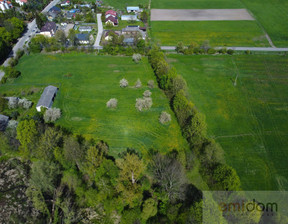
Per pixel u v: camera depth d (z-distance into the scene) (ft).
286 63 419.74
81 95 348.38
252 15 623.36
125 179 202.49
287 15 613.52
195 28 563.89
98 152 229.04
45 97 329.72
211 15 633.20
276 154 257.55
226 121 301.02
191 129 250.57
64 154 218.38
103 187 202.39
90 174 215.92
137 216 195.62
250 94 346.54
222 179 194.90
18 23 534.78
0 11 633.61
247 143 270.46
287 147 265.13
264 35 523.29
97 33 549.54
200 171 228.43
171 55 453.99
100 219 202.49
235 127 291.99
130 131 287.69
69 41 492.13
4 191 225.35
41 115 307.99
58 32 471.21
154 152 259.80
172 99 325.62
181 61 432.66
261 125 294.25
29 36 538.47
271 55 445.78
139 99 318.04
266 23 576.61
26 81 382.01
